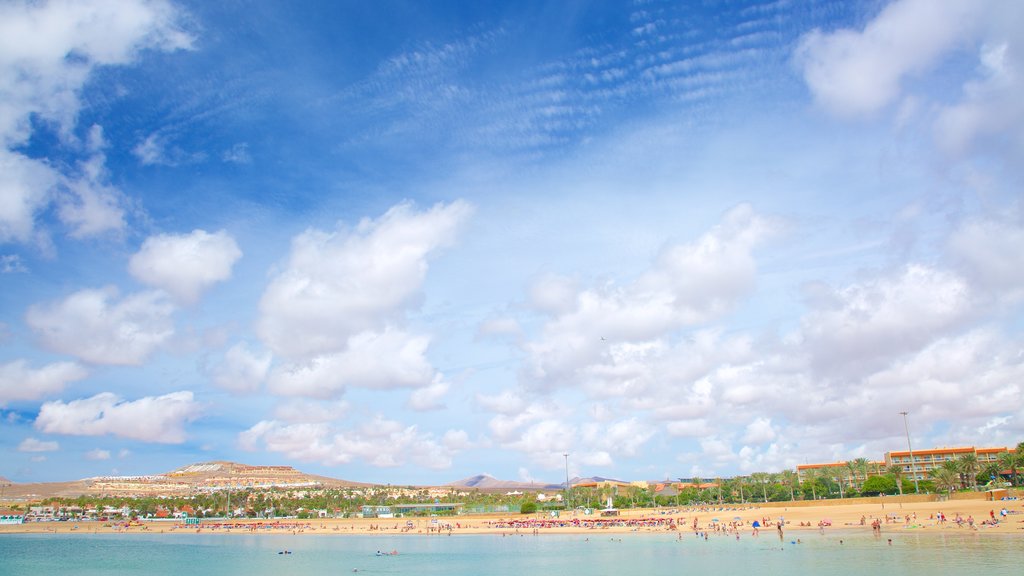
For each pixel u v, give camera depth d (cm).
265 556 12112
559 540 13512
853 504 17162
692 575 7112
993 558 7000
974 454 16938
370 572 8888
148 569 10125
